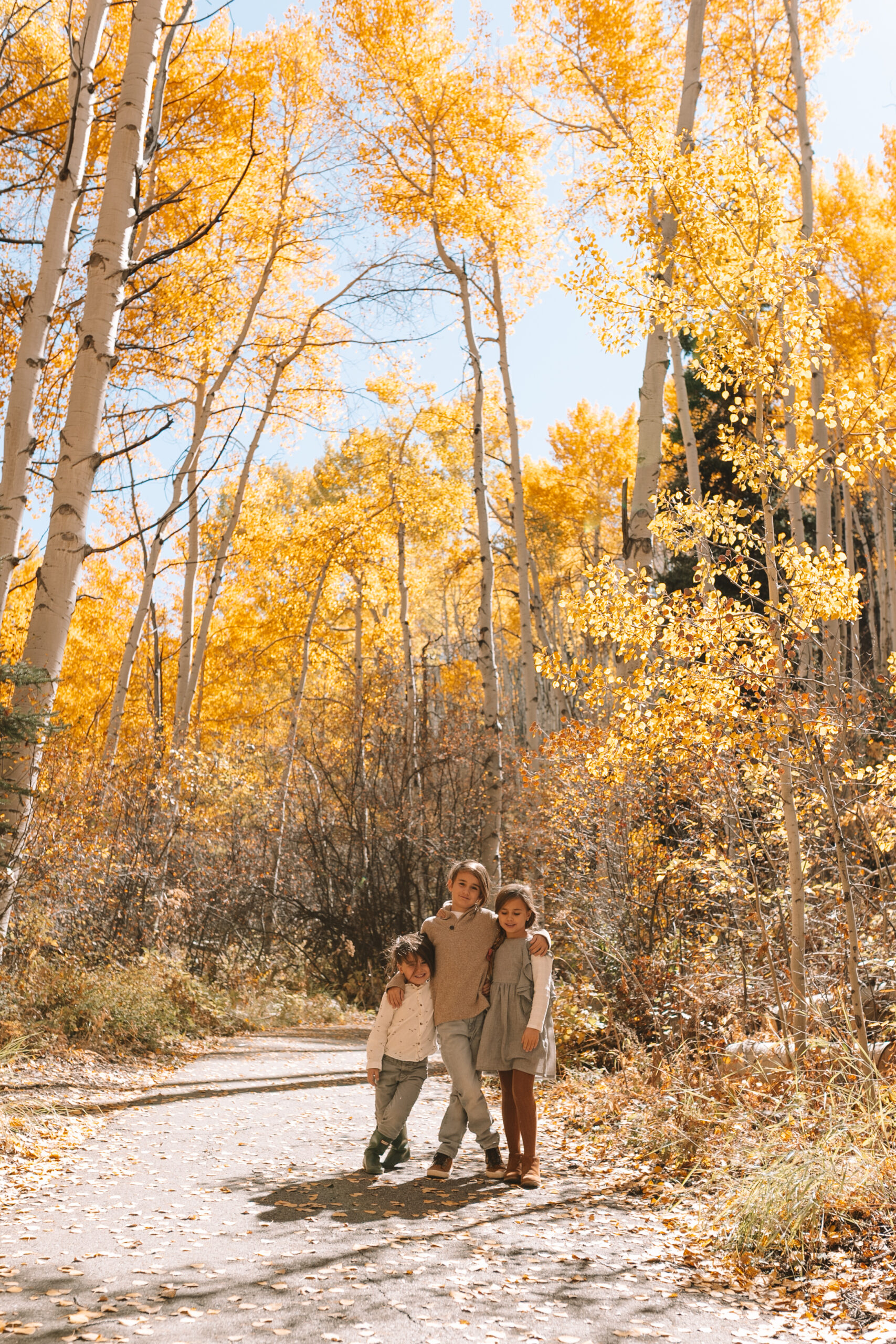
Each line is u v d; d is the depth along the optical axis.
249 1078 7.86
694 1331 2.71
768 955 5.82
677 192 6.27
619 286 6.53
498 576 28.94
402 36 13.56
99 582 20.66
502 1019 4.45
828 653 6.44
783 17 14.77
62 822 9.41
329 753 18.34
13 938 8.77
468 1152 5.23
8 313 9.94
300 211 14.70
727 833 6.38
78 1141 5.18
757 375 6.15
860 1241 3.31
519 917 4.49
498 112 13.73
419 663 19.27
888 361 11.16
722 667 5.87
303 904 16.52
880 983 6.09
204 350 13.22
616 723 6.39
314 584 19.09
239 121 13.29
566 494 27.12
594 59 13.72
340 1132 5.69
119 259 6.47
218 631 20.92
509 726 24.30
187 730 14.30
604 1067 7.06
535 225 14.48
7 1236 3.48
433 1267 3.18
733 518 6.37
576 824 8.52
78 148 7.21
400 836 16.11
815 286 6.45
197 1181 4.38
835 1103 4.32
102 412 6.38
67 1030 8.12
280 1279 3.05
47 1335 2.56
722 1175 4.07
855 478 6.08
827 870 6.76
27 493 7.02
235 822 15.11
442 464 19.62
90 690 20.72
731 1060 5.52
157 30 6.75
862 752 6.38
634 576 6.20
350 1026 13.54
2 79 10.45
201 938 13.41
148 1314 2.74
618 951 7.38
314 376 16.41
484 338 14.96
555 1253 3.38
